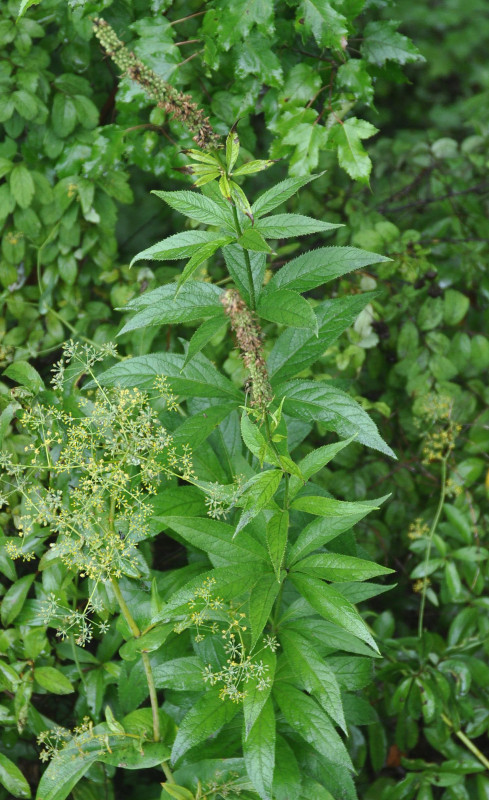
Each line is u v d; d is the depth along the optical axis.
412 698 1.52
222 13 1.38
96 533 1.22
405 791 1.50
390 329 1.65
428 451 1.60
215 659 1.24
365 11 1.53
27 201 1.45
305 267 1.18
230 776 1.22
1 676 1.35
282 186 1.14
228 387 1.23
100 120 1.54
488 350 1.64
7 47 1.46
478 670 1.55
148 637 1.22
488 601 1.57
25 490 1.34
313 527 1.17
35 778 1.47
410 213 1.74
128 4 1.45
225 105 1.47
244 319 1.04
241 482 1.20
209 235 1.14
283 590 1.31
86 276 1.54
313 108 1.45
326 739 1.15
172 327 1.53
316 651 1.17
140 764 1.22
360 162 1.41
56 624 1.33
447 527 1.60
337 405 1.19
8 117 1.44
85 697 1.39
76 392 1.37
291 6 1.40
